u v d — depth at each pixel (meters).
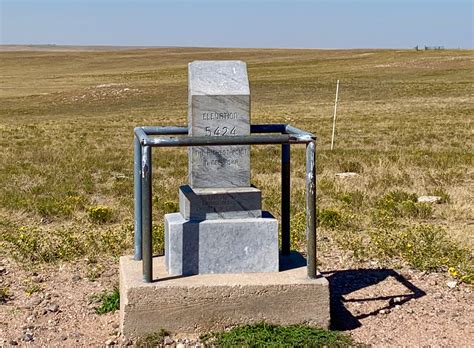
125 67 80.75
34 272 5.62
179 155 15.22
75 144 18.48
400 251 6.13
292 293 4.18
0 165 13.48
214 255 4.37
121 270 4.48
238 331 4.08
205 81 4.45
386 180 10.56
